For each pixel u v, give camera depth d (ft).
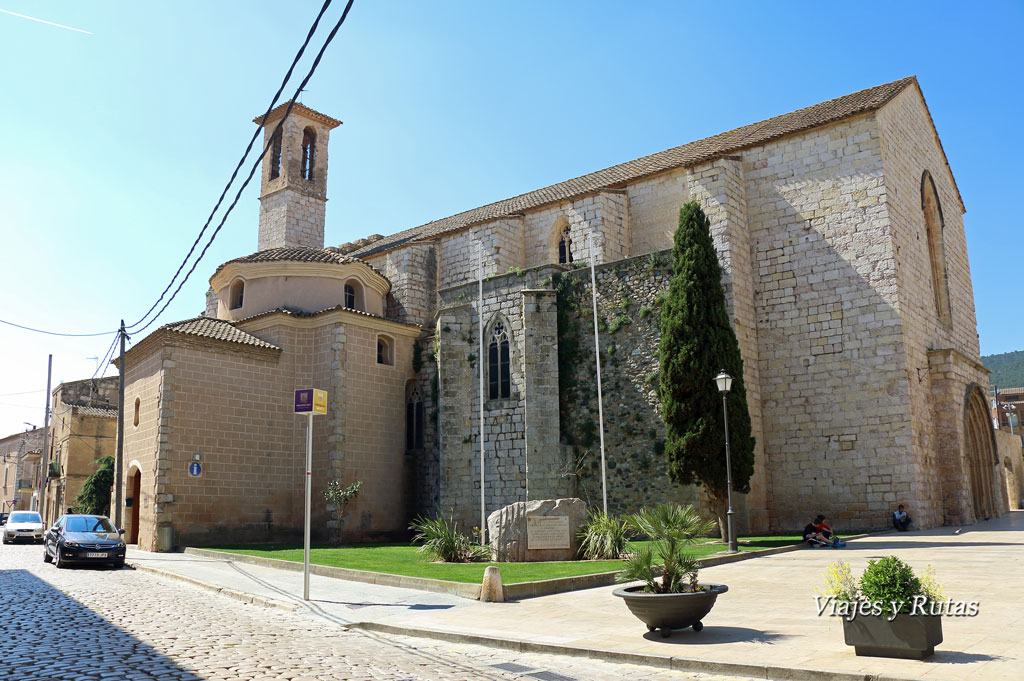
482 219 121.39
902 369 89.10
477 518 101.19
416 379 118.11
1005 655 28.04
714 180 100.22
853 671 26.35
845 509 90.68
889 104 99.45
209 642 36.60
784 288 98.58
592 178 130.11
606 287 98.89
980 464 111.14
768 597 45.24
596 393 96.94
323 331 109.70
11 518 133.90
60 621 43.14
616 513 91.76
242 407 103.50
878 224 92.58
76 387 180.34
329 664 31.48
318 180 165.58
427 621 42.16
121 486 104.17
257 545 98.07
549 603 47.44
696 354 82.89
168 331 97.66
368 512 106.73
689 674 29.27
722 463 80.38
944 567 53.01
